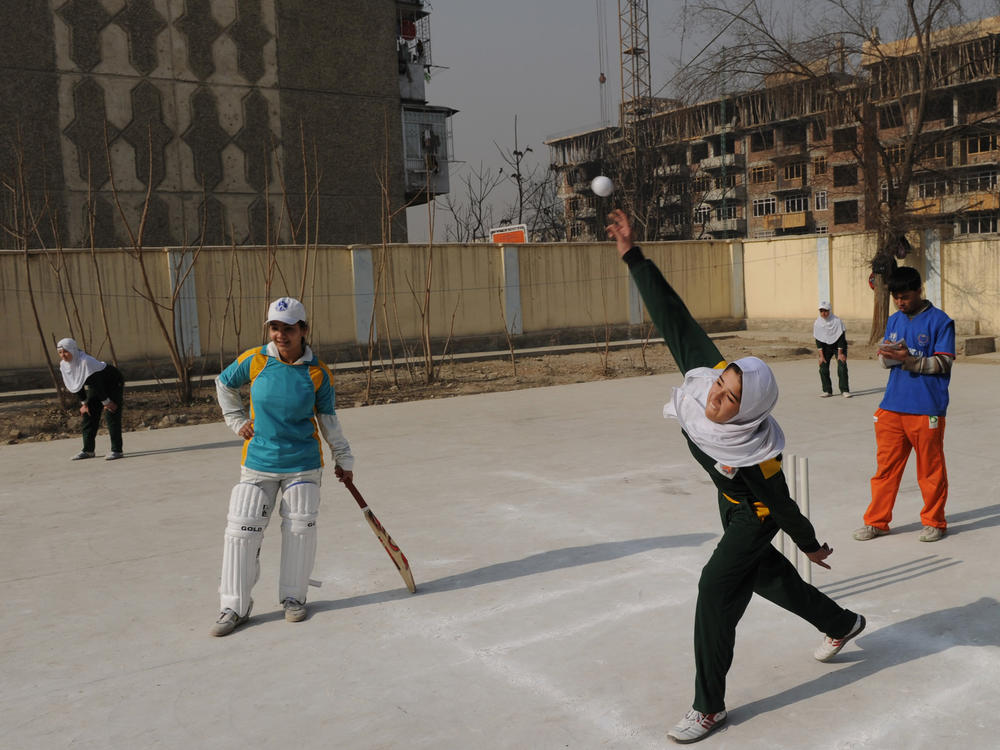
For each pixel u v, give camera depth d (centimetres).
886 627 400
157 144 2738
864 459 797
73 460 977
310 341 2020
